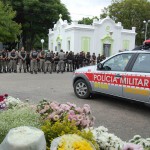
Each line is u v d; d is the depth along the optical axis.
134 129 5.97
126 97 7.50
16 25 34.94
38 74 17.39
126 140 5.26
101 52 33.47
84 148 2.36
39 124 3.59
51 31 38.56
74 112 4.08
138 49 8.11
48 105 4.14
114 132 5.72
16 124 3.32
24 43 49.59
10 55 17.70
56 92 10.33
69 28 32.44
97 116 6.92
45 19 46.22
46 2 45.88
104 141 3.15
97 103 8.41
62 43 34.53
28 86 11.75
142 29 49.62
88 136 3.06
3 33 33.31
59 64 19.14
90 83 8.70
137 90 7.12
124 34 35.16
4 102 4.80
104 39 33.47
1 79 14.02
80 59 20.80
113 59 8.05
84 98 9.05
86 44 32.38
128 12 47.62
